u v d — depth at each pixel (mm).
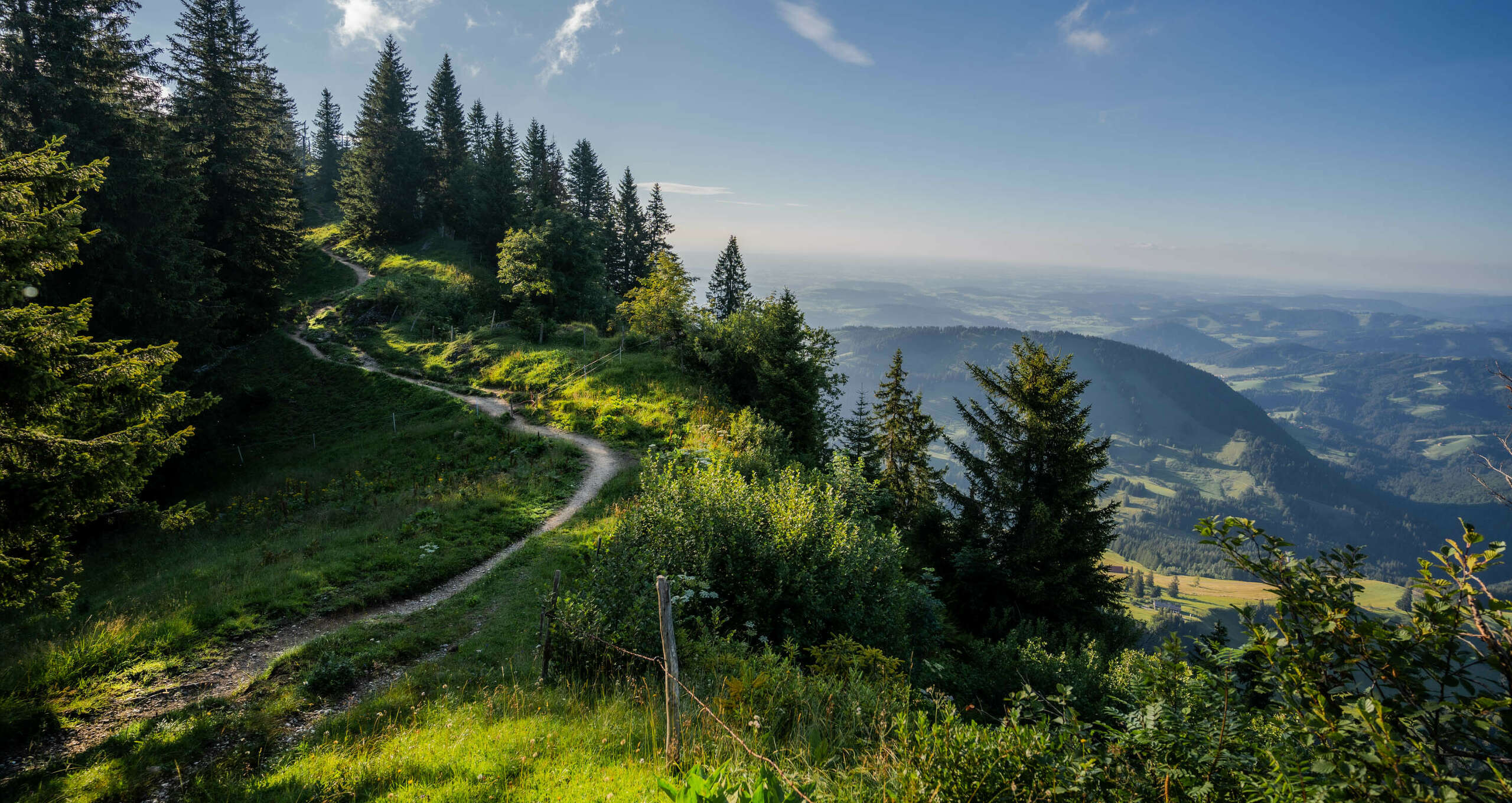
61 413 11406
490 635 12039
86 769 7867
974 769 4289
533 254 51219
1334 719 3324
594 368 37406
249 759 8062
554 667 9484
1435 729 3197
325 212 96000
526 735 6824
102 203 24562
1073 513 23062
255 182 42594
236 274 42094
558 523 19422
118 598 13789
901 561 15062
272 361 43594
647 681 8531
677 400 32312
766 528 13000
